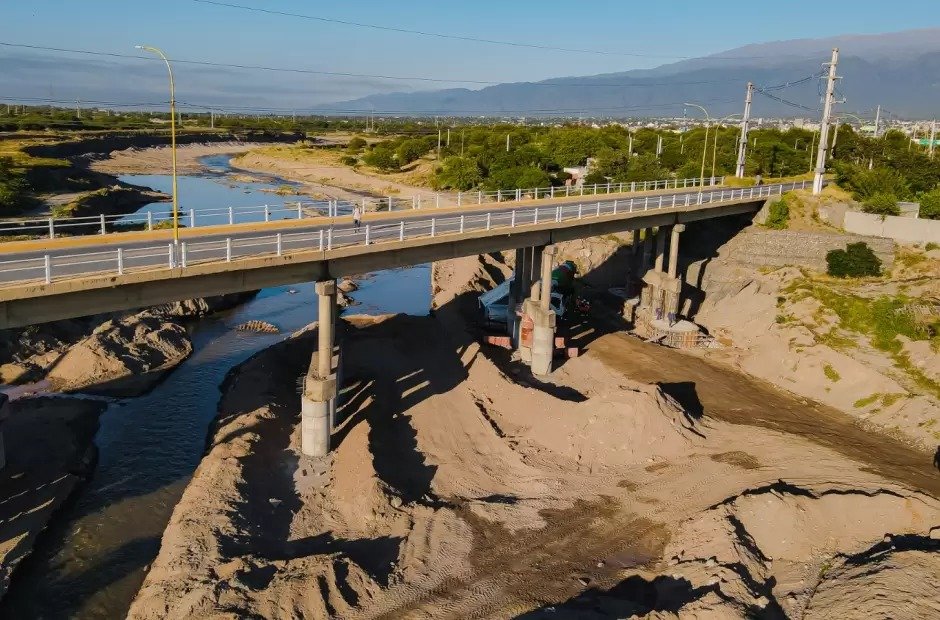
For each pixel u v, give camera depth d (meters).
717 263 66.75
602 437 35.34
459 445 35.81
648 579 26.22
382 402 39.16
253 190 139.12
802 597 24.89
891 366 44.84
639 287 65.81
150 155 196.00
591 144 121.12
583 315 62.22
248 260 30.12
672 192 74.94
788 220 68.06
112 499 31.58
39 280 25.25
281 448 35.22
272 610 22.97
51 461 33.06
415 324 54.94
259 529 28.25
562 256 78.00
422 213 50.50
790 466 33.97
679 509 30.48
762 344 51.44
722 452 35.19
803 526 28.05
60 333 47.25
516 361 50.16
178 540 26.83
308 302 64.69
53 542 28.44
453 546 27.66
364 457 32.28
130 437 37.19
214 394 42.91
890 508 28.98
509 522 29.55
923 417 39.97
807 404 43.97
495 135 154.12
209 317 58.69
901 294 52.22
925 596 23.39
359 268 35.97
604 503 31.11
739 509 28.56
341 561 25.50
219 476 31.16
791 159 111.81
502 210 51.16
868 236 62.03
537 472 33.56
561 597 25.19
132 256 30.14
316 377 34.53
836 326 49.97
